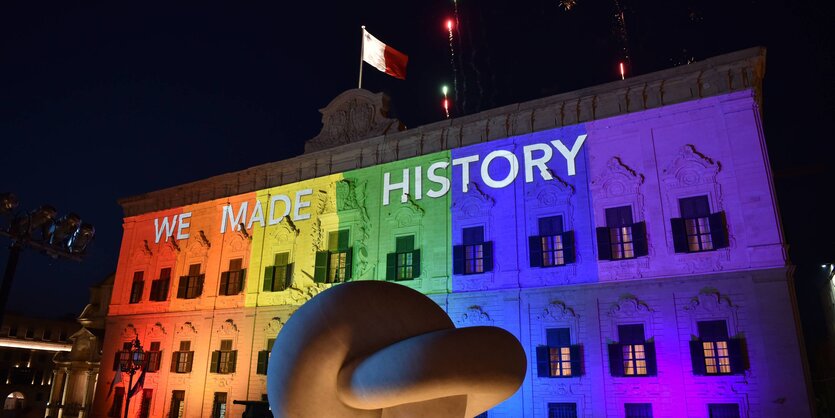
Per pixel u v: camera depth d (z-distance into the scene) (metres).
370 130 31.94
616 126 25.48
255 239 33.81
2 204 15.04
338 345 8.66
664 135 24.47
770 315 20.97
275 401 8.91
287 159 33.72
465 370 7.73
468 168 28.27
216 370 32.53
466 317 26.22
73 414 41.94
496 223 26.86
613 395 22.61
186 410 32.75
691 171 23.62
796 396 19.86
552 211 25.81
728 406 20.80
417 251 28.30
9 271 15.41
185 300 35.34
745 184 22.58
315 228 31.62
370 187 30.72
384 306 8.95
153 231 38.75
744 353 21.06
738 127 23.20
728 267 22.11
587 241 24.77
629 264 23.72
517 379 8.30
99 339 43.59
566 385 23.47
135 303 37.66
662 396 21.81
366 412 8.78
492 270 26.27
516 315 25.22
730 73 23.75
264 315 31.92
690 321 22.20
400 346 8.00
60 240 17.09
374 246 29.66
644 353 22.66
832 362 35.53
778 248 21.42
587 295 24.16
